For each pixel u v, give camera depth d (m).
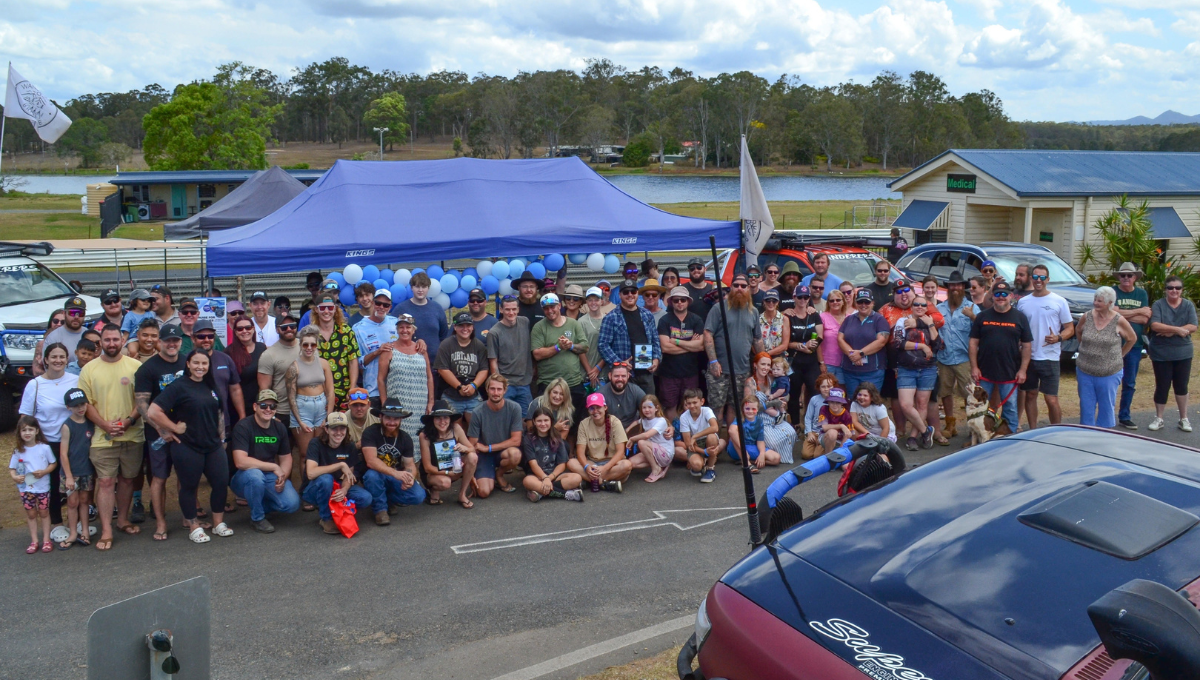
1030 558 2.71
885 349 9.42
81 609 5.71
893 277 13.16
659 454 8.41
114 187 46.81
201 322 7.09
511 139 129.50
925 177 23.70
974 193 21.97
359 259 10.36
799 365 9.88
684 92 125.69
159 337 7.02
